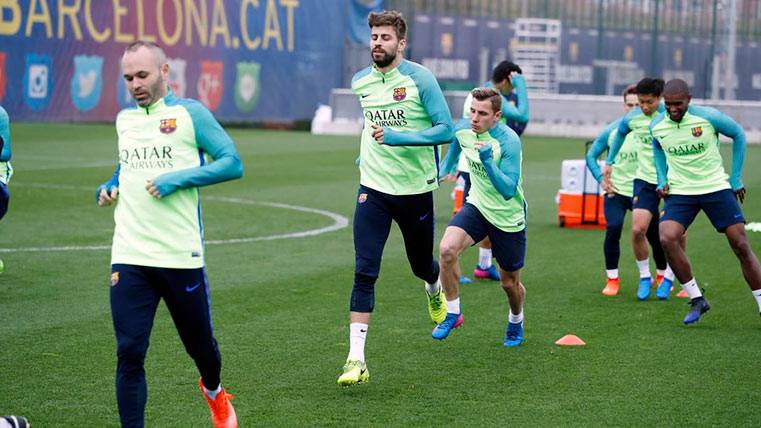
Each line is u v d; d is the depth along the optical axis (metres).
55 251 30.28
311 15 98.38
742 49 111.44
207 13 90.81
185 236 13.97
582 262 31.11
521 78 28.58
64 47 84.00
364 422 15.57
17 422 13.95
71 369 18.22
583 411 16.23
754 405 16.64
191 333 14.28
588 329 22.25
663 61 109.25
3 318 22.05
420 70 18.70
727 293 26.50
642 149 25.73
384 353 19.91
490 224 19.92
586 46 106.62
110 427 15.18
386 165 18.73
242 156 65.44
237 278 27.06
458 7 103.38
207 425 15.36
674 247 22.59
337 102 92.88
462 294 26.14
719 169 22.72
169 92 14.28
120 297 13.81
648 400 16.86
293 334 21.19
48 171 52.38
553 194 49.09
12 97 81.56
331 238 34.16
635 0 107.81
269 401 16.62
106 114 87.12
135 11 87.19
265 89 95.56
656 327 22.52
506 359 19.53
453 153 24.91
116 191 14.55
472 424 15.52
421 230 19.39
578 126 91.44
